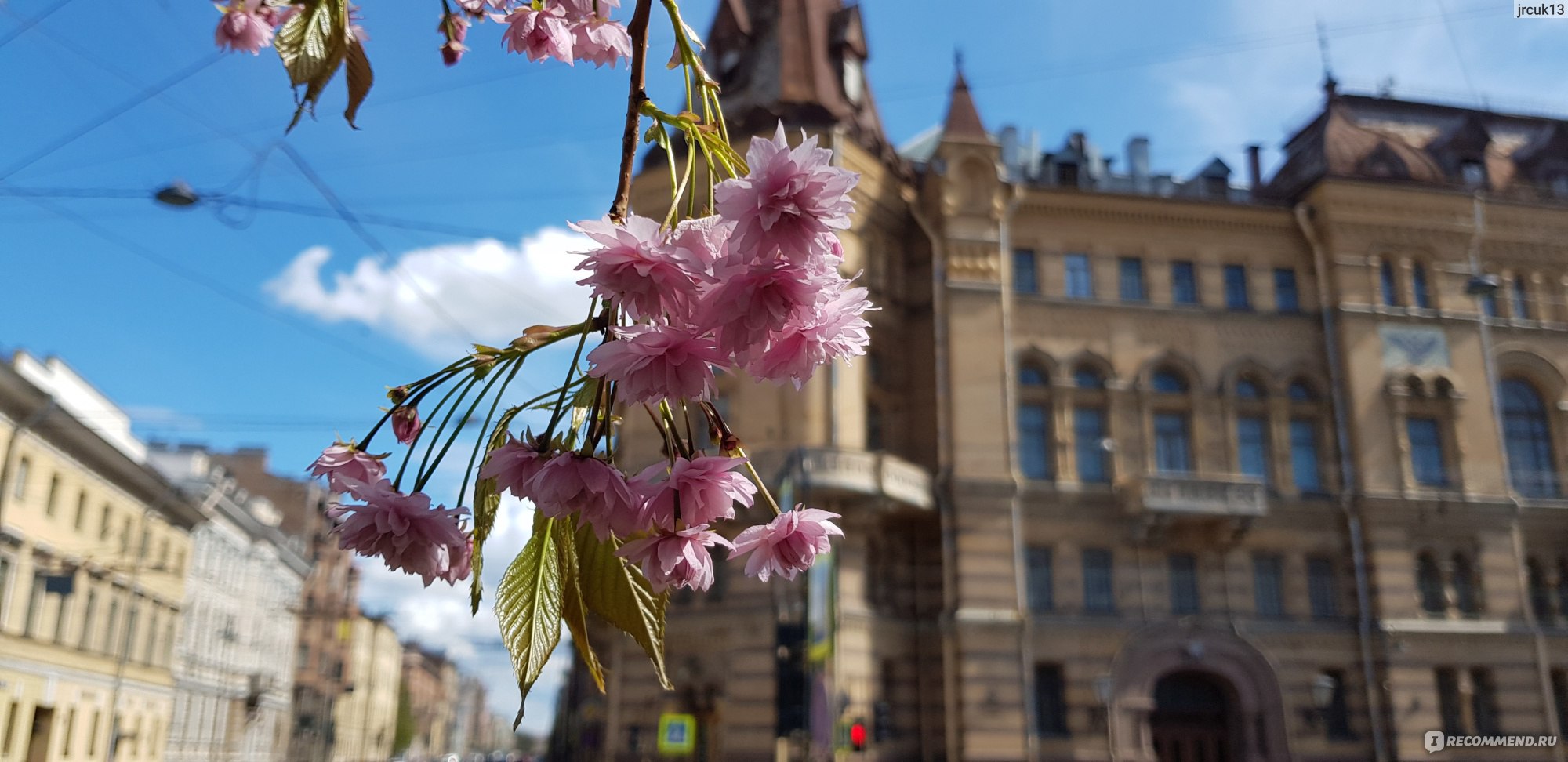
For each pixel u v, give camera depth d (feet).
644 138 6.50
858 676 80.48
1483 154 103.19
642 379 5.36
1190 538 89.56
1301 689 86.74
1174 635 86.69
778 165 5.18
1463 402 93.20
